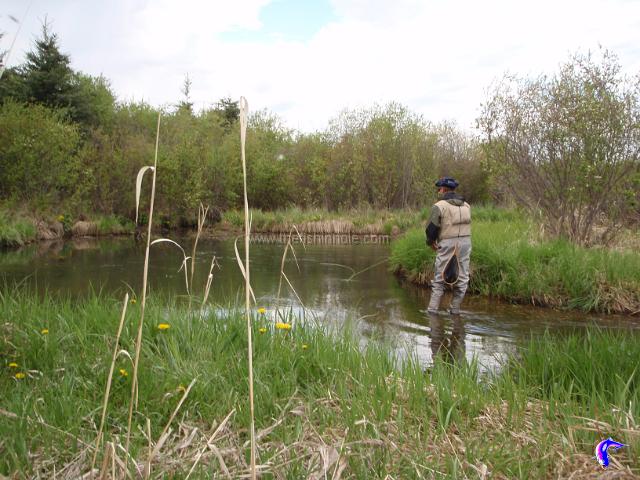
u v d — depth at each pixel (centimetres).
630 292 753
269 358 379
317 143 2769
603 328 644
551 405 321
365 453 253
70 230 1866
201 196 2242
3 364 359
